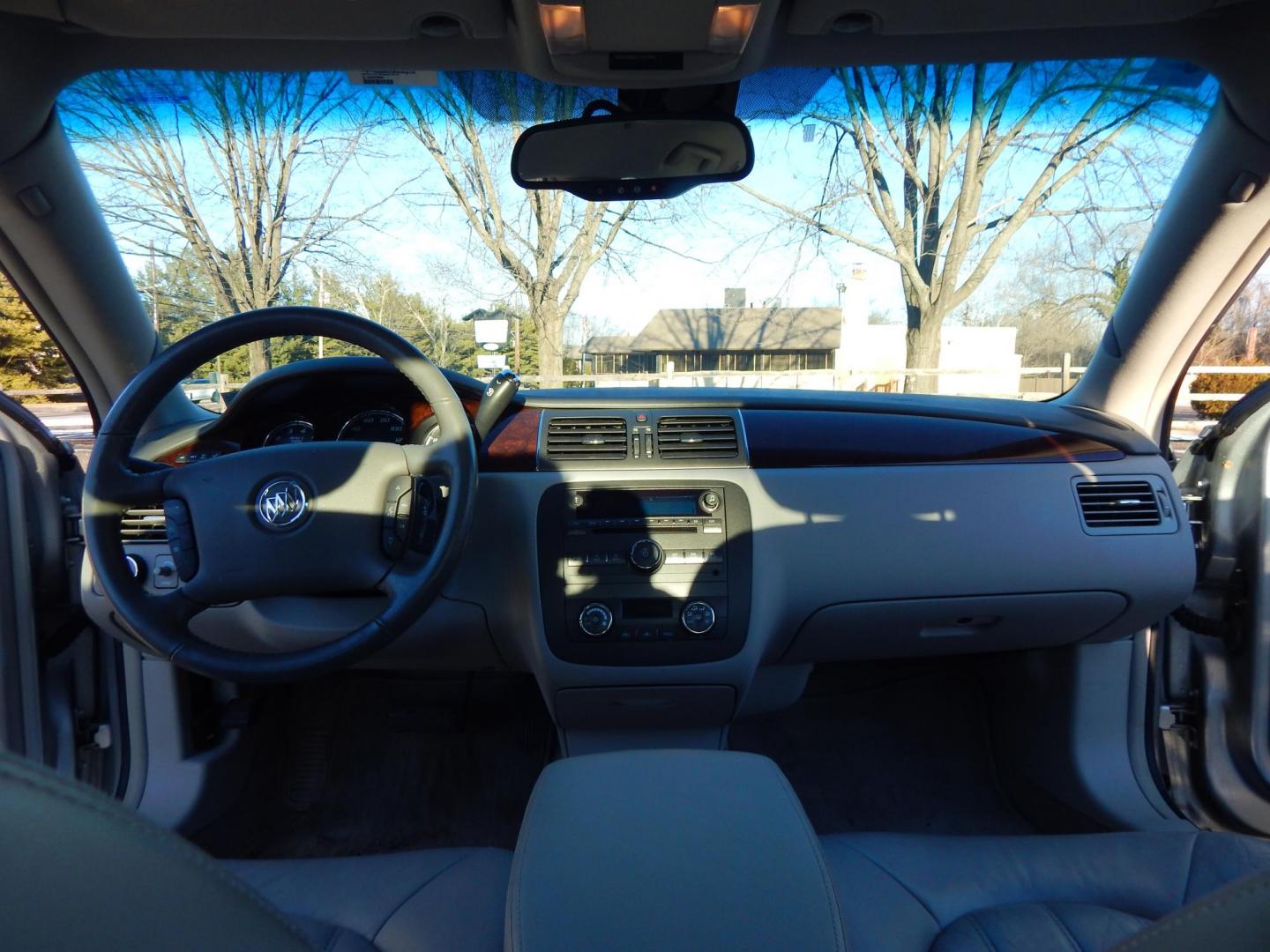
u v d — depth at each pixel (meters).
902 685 2.49
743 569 1.76
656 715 1.88
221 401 1.84
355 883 1.16
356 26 1.47
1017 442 1.86
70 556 1.83
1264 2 1.37
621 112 1.64
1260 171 1.58
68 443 1.87
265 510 1.36
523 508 1.77
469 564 1.79
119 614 1.34
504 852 1.25
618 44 1.44
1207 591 1.85
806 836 0.88
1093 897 1.15
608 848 0.86
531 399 1.88
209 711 2.03
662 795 0.96
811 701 2.53
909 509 1.80
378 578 1.39
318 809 2.19
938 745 2.39
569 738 1.94
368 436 1.82
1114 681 1.96
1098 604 1.84
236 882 0.51
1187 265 1.75
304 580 1.38
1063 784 2.01
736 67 1.54
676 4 1.32
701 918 0.76
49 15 1.39
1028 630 1.92
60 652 1.82
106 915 0.42
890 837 1.31
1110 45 1.55
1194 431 1.92
